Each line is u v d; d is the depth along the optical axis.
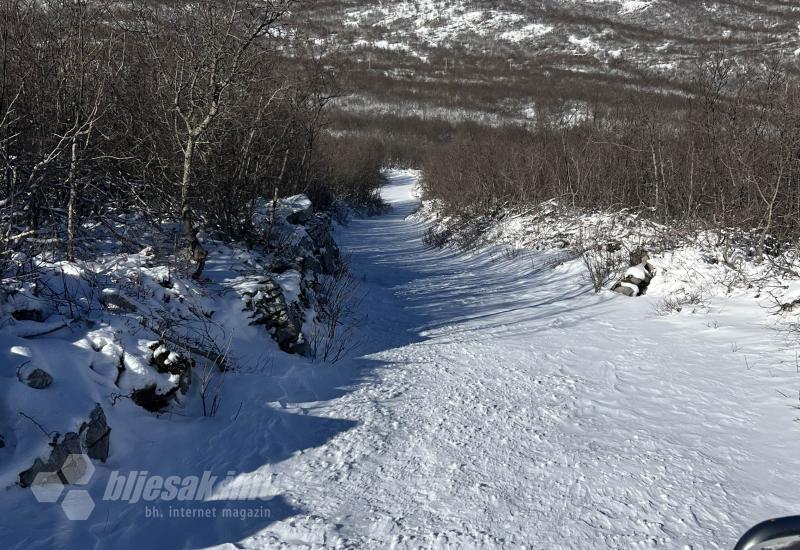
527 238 18.25
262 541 3.70
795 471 4.52
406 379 6.99
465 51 151.50
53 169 6.80
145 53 8.62
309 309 8.72
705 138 15.03
